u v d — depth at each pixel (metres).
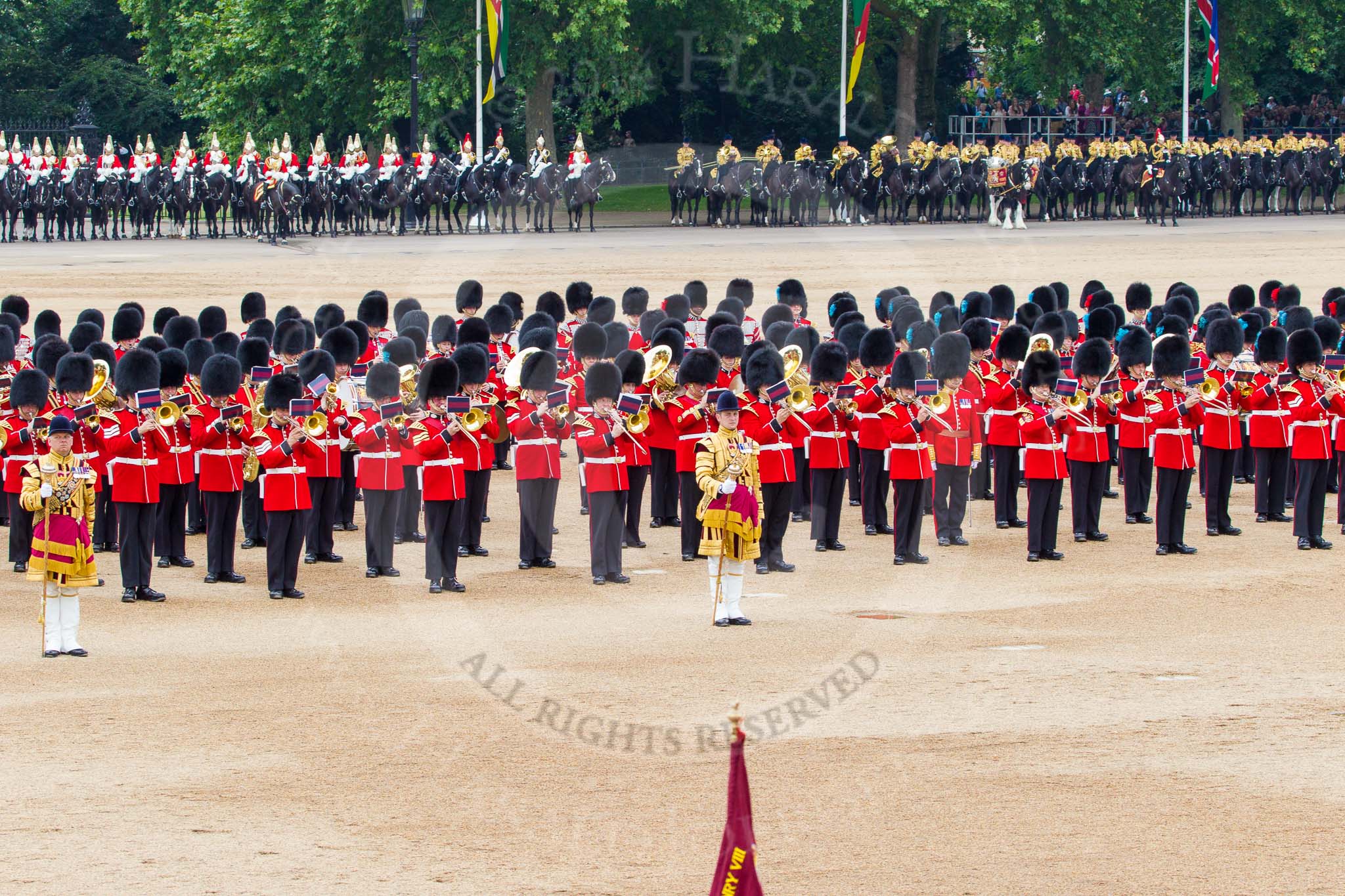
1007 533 79.94
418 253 172.88
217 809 41.12
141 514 65.06
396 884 36.50
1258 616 62.59
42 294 149.88
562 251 165.88
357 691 51.66
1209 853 38.50
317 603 64.75
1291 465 89.38
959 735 47.31
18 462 71.56
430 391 65.56
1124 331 82.19
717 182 133.00
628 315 90.31
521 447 69.62
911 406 72.00
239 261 177.00
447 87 128.50
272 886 36.34
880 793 42.50
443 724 48.22
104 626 61.28
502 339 86.56
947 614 62.53
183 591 67.44
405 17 129.12
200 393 71.69
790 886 36.44
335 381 74.19
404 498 77.12
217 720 48.53
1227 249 189.62
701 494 71.75
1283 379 80.25
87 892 35.97
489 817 40.66
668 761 44.97
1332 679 53.44
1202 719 48.97
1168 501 74.25
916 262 159.88
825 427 74.00
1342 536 79.44
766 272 154.62
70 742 46.31
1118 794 42.47
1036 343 79.19
